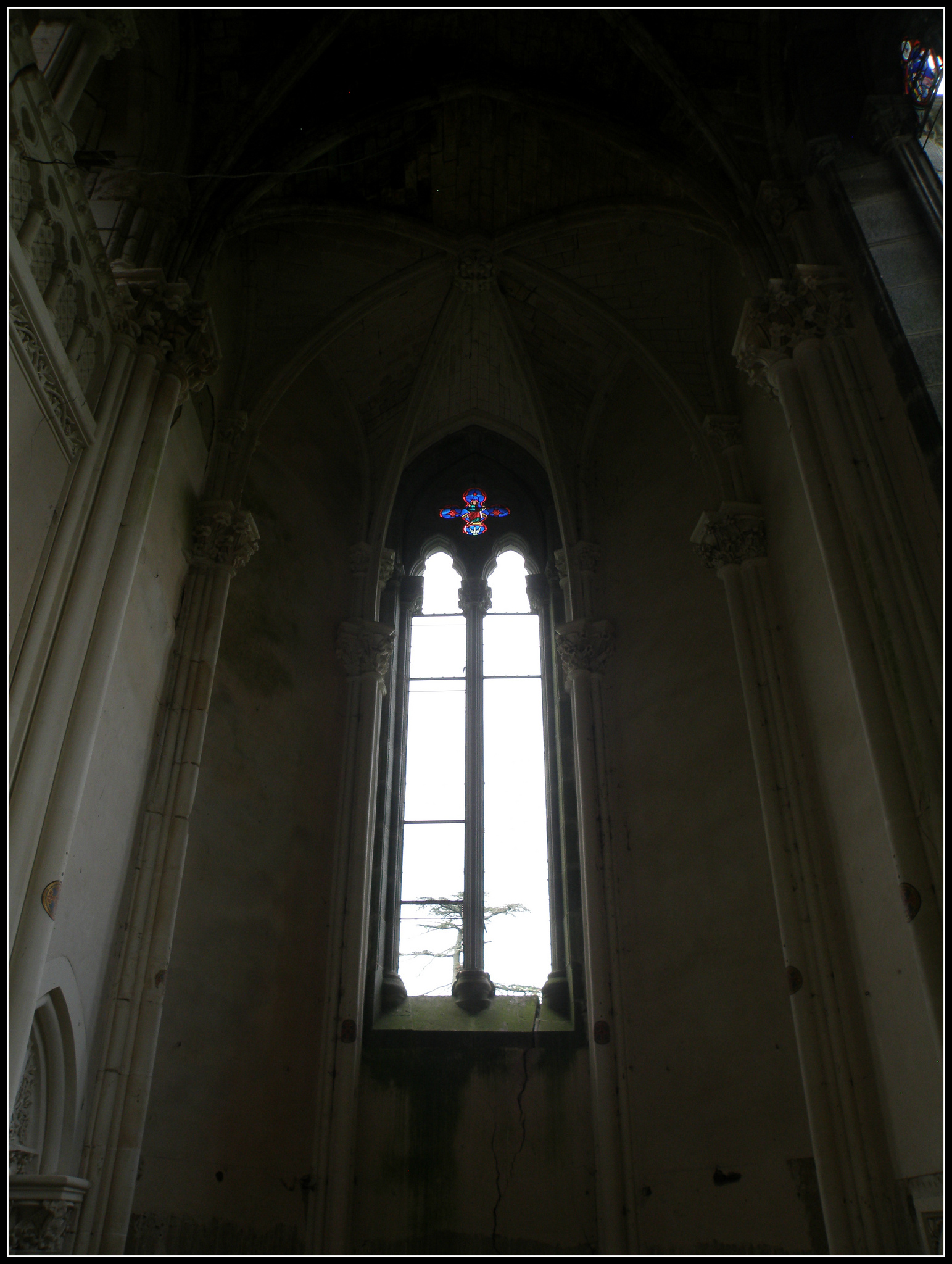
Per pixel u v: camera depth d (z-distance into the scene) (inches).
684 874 457.4
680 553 516.4
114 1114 324.5
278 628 506.6
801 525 402.6
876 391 334.6
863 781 339.6
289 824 478.0
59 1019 305.6
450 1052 476.4
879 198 354.3
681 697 490.6
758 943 408.2
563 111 459.2
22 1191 272.8
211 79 421.7
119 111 406.3
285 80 416.8
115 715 354.0
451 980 526.6
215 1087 392.8
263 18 413.4
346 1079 446.6
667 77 413.4
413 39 451.2
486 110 486.0
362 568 570.6
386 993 507.2
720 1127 400.5
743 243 400.5
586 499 594.9
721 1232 383.2
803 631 399.2
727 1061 407.2
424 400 629.9
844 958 346.9
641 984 459.5
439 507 659.4
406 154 496.1
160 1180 353.7
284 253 515.2
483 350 606.2
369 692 539.8
